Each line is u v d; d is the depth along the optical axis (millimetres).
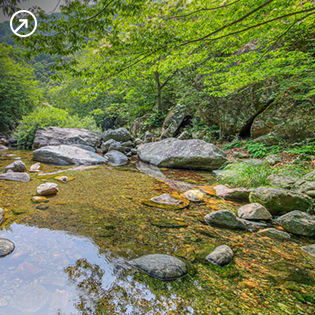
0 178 3865
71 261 1531
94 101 17781
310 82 5113
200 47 5934
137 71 4523
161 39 3217
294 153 4777
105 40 3496
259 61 5656
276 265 1604
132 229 2141
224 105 7703
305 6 4520
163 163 5910
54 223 2180
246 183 3756
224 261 1599
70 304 1146
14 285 1256
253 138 6520
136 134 11977
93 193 3332
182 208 2814
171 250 1777
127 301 1183
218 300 1218
